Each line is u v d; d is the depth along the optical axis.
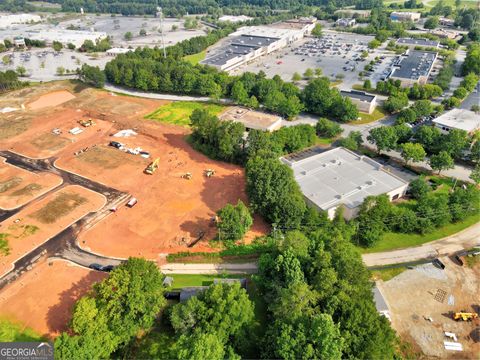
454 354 76.44
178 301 87.19
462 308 86.38
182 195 127.56
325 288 75.06
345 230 99.69
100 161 147.12
